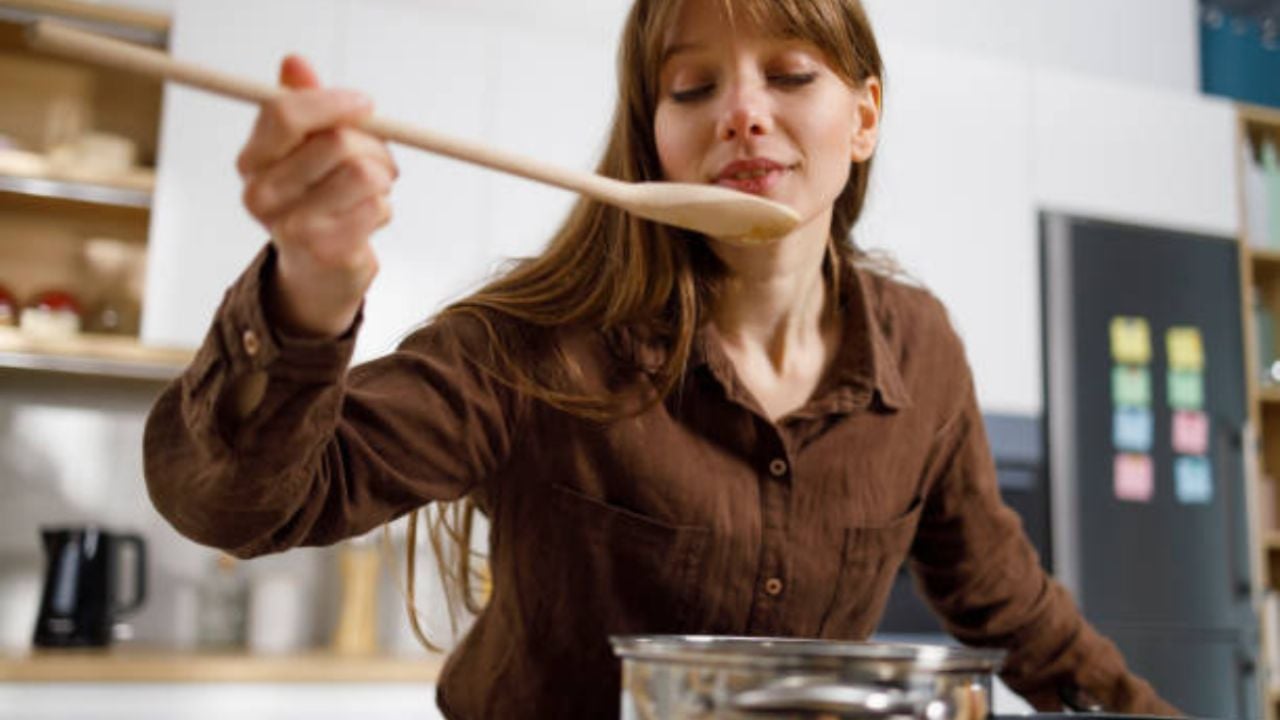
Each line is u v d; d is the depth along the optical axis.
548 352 0.84
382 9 2.36
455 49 2.39
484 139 2.39
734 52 0.80
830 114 0.81
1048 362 2.66
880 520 0.91
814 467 0.88
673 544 0.84
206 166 2.23
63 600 2.12
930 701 0.45
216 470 0.57
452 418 0.78
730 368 0.85
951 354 1.04
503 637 0.88
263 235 2.24
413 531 1.00
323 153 0.48
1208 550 2.67
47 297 2.25
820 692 0.44
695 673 0.45
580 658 0.86
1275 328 3.08
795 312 0.91
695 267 0.88
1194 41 3.37
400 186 2.33
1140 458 2.66
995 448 2.59
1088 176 2.80
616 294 0.85
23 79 2.44
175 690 1.96
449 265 2.34
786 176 0.81
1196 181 2.90
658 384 0.84
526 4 2.79
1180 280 2.79
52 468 2.41
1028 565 1.08
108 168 2.24
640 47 0.88
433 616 2.23
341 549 2.39
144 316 2.16
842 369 0.91
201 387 0.56
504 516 0.86
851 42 0.84
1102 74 3.26
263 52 2.28
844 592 0.90
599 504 0.84
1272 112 3.04
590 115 2.46
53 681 1.89
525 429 0.83
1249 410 2.80
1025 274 2.70
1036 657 1.06
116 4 2.30
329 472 0.67
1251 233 2.95
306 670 2.02
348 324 0.55
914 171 2.66
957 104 2.72
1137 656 2.57
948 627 1.12
